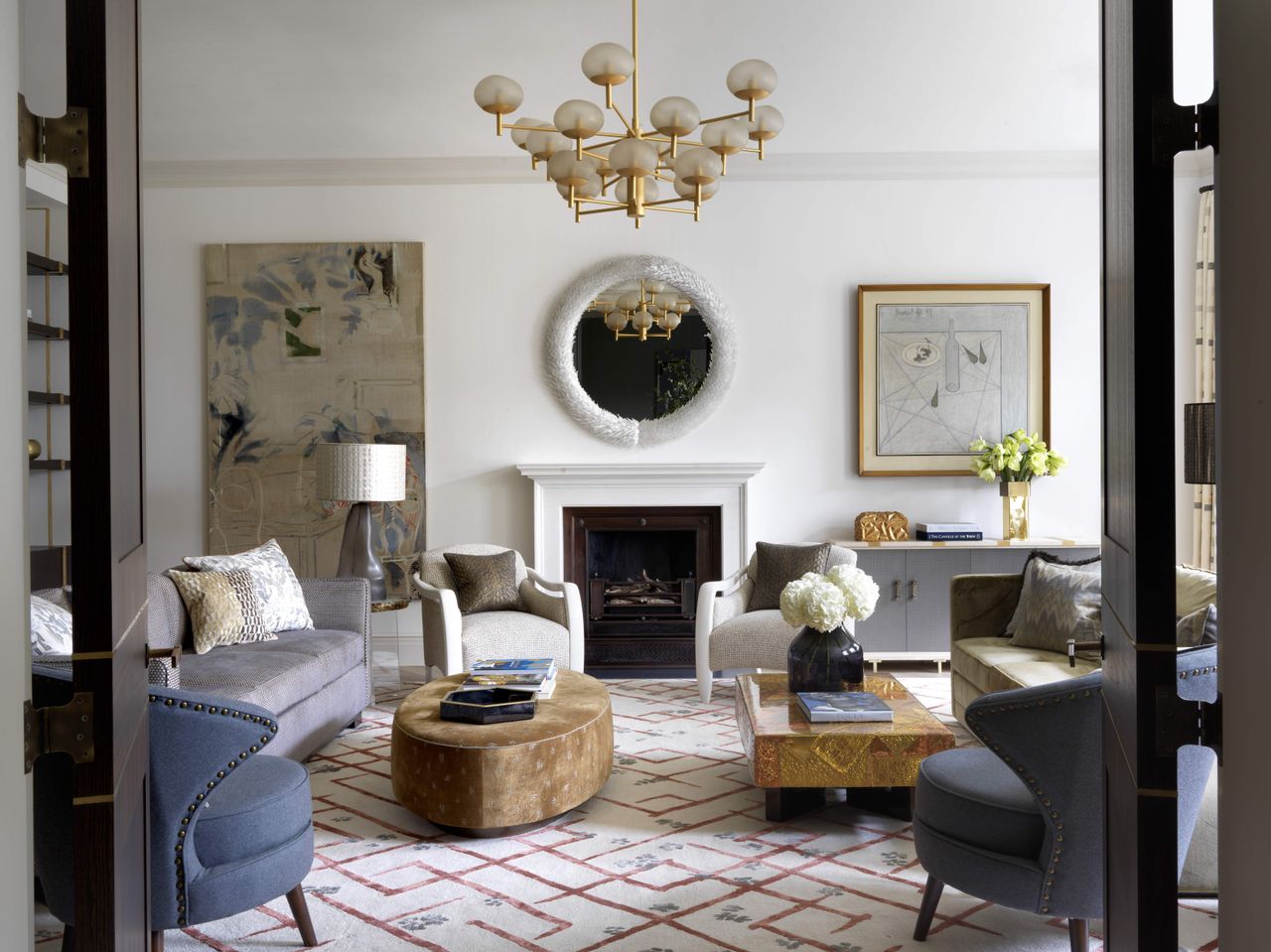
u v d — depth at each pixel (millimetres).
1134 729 1311
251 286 6039
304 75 4691
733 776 3963
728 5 4016
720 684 5680
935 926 2662
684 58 4523
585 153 3648
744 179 6074
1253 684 1208
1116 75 1451
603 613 6113
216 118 5258
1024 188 6070
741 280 6094
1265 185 1168
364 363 6055
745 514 6000
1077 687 2162
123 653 1377
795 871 3047
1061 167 6016
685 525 6062
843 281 6090
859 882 2965
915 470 6078
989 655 4152
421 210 6086
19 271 1203
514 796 3242
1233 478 1251
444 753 3248
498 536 6102
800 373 6105
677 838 3322
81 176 1255
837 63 4605
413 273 6039
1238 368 1235
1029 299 6051
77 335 1258
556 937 2615
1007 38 4367
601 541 6180
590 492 5988
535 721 3473
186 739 2227
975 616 4645
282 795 2520
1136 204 1260
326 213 6062
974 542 5727
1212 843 2520
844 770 3172
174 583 4340
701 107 5125
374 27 4172
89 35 1257
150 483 6066
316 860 3164
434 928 2676
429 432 6098
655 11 4055
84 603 1262
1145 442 1266
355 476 5344
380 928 2680
